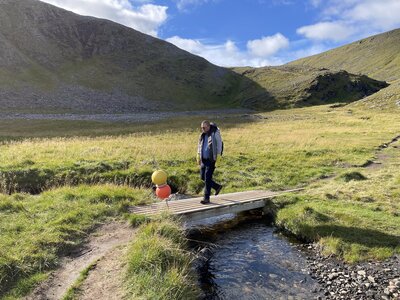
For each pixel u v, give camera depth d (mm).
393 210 12219
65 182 15539
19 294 6387
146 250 7656
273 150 25672
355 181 16656
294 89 135625
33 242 8125
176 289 6844
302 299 7555
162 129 44062
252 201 13047
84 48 143000
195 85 147500
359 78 145250
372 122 51062
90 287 6684
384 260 9102
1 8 134125
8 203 10430
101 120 61906
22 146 22516
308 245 10570
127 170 17469
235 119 65188
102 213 10492
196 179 17359
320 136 34812
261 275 8672
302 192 15141
